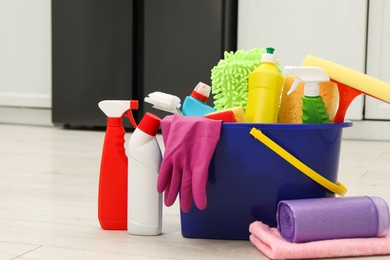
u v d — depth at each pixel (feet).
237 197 3.76
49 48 10.27
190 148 3.61
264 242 3.52
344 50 8.87
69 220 4.28
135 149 3.84
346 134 9.10
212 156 3.70
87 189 5.37
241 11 9.21
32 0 10.28
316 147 3.73
